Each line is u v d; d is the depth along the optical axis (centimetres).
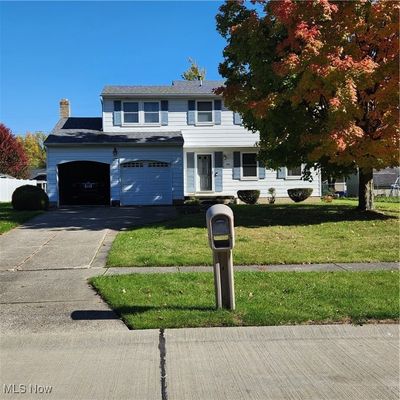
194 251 1077
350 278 816
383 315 609
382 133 1362
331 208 1930
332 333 568
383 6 1296
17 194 2000
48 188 2359
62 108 2986
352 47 1352
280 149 1678
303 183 2667
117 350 529
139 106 2545
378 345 541
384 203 2389
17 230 1446
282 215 1695
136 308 653
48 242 1244
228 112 2598
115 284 786
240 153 2633
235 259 985
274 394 434
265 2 1466
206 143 2591
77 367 489
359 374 472
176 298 699
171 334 562
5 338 559
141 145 2388
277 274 852
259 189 2641
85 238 1302
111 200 2392
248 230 1366
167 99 2564
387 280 799
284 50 1390
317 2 1260
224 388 445
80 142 2355
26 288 793
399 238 1223
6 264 990
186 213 1886
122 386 449
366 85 1288
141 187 2416
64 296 740
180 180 2420
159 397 430
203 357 511
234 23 1569
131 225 1555
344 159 1384
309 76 1259
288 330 570
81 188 2525
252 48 1420
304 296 700
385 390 441
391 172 3669
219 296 633
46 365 494
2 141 3988
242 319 596
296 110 1437
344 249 1094
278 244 1156
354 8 1305
